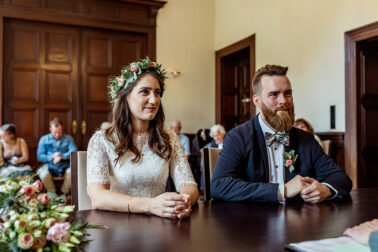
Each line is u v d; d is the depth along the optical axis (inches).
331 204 59.9
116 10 263.7
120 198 54.5
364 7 172.4
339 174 69.9
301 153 73.6
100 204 55.4
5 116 242.1
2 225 32.1
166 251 34.8
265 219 48.4
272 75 71.1
